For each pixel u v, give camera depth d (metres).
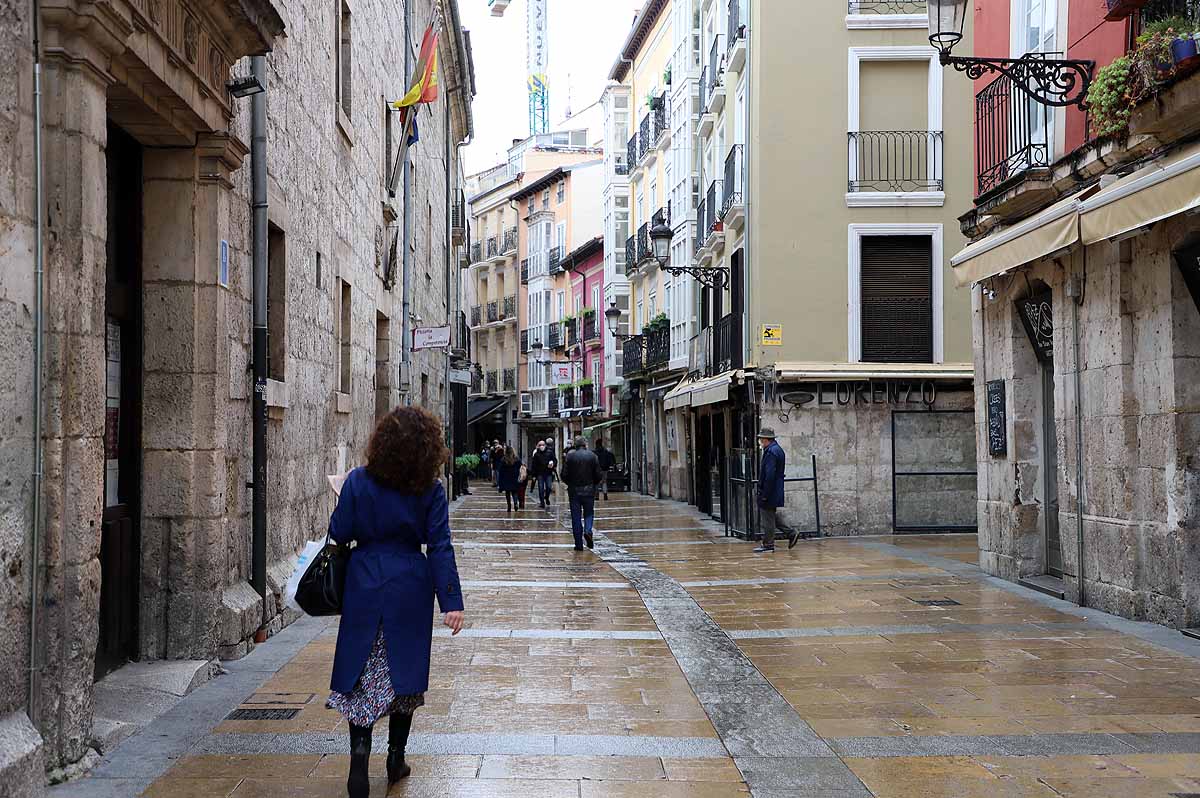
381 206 16.72
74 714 4.93
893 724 6.04
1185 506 8.99
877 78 20.02
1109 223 8.49
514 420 63.47
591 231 55.09
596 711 6.32
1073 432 10.70
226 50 7.24
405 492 4.70
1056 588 11.13
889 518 19.06
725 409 21.11
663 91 32.94
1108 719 6.12
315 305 10.99
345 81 13.41
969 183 19.88
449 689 6.88
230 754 5.33
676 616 9.94
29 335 4.69
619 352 41.28
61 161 4.93
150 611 7.08
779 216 19.81
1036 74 9.95
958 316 19.83
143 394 7.13
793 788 4.90
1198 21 8.22
